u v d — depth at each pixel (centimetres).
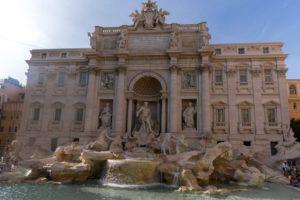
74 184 2630
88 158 2945
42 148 4378
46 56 4894
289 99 5819
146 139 3925
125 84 4325
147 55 4319
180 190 2339
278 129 4016
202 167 2706
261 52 4338
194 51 4241
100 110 4403
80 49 4841
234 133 4094
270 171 3366
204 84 4112
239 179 2883
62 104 4591
